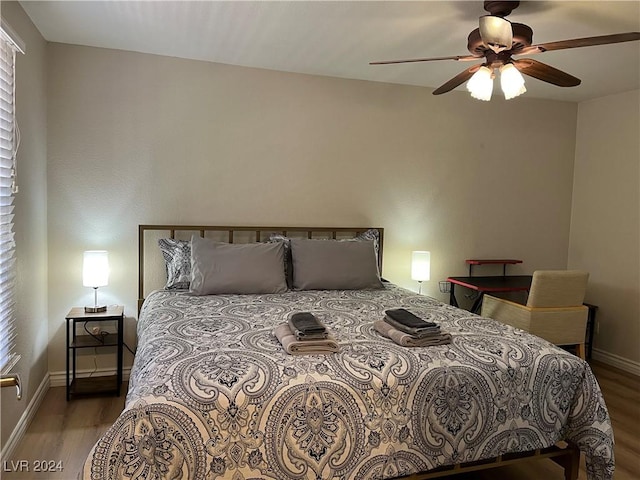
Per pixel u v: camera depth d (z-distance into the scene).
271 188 3.63
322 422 1.64
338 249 3.39
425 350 1.99
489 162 4.23
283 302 2.86
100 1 2.40
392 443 1.72
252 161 3.57
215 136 3.46
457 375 1.84
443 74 3.62
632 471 2.34
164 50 3.18
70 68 3.11
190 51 3.19
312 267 3.29
